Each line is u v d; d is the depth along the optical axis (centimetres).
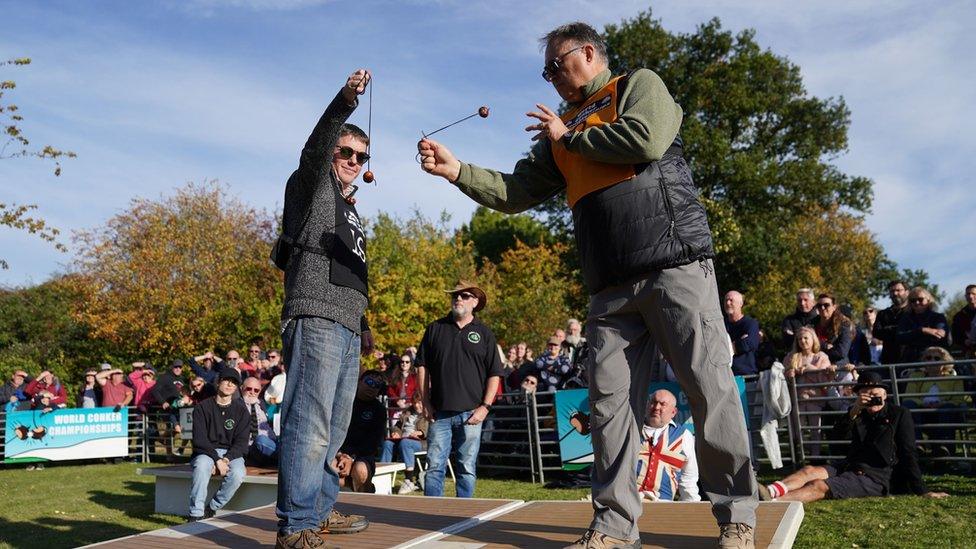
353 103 293
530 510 378
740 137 3284
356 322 326
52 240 1498
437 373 655
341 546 318
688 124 3128
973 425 737
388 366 1143
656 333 278
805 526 548
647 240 267
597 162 276
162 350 2589
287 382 313
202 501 756
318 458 309
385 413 770
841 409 814
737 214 3172
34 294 2852
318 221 318
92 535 717
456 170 308
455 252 2917
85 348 2783
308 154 299
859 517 566
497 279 3158
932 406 776
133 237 2788
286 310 314
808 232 3641
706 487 281
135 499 956
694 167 3116
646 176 271
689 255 266
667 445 602
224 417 779
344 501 433
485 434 1049
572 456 903
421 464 1020
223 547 331
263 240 2858
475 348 655
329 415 312
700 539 293
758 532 294
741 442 267
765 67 3225
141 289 2583
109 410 1491
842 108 3341
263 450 869
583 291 3216
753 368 877
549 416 960
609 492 271
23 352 2656
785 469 851
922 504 601
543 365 1038
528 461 1008
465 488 648
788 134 3381
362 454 749
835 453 814
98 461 1536
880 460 660
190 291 2617
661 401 609
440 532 334
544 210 3516
